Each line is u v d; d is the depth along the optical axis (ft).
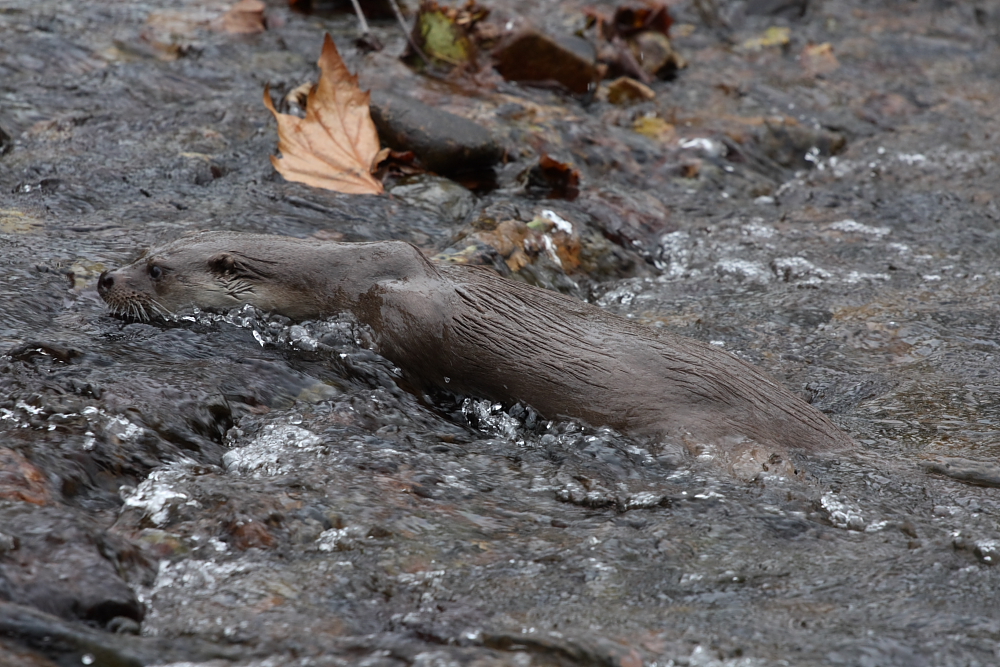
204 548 20.81
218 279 31.37
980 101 62.44
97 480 22.77
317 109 42.93
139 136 43.96
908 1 79.77
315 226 37.81
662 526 23.02
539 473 25.70
